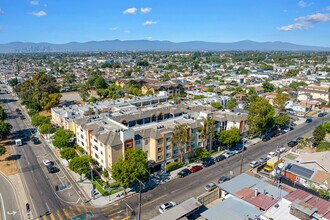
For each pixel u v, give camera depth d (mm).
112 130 74688
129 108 115812
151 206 58938
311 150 90625
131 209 57781
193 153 83375
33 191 64875
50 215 55500
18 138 104625
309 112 147625
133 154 64688
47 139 102312
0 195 62750
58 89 177375
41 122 109438
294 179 68375
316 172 66938
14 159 84062
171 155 77938
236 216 46281
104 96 185750
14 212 56156
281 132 110812
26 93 163000
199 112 101500
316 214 41938
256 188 56188
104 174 71000
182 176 72688
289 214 43531
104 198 62000
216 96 153625
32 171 75750
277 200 50719
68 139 89875
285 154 86812
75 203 60094
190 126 81750
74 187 67188
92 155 79812
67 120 96875
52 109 122562
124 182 59375
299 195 49312
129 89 190125
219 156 84812
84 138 83688
